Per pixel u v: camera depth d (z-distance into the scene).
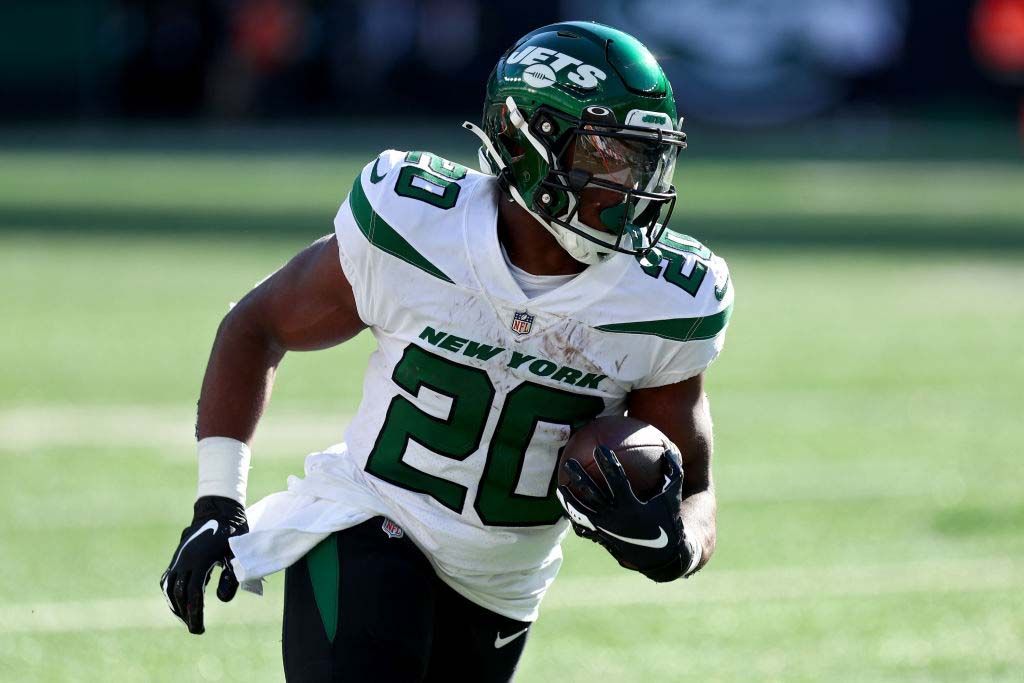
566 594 18.11
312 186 61.38
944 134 81.31
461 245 10.05
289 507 10.62
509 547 10.46
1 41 80.94
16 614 16.67
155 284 39.62
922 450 25.55
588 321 10.05
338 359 31.23
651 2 77.75
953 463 24.67
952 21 80.69
